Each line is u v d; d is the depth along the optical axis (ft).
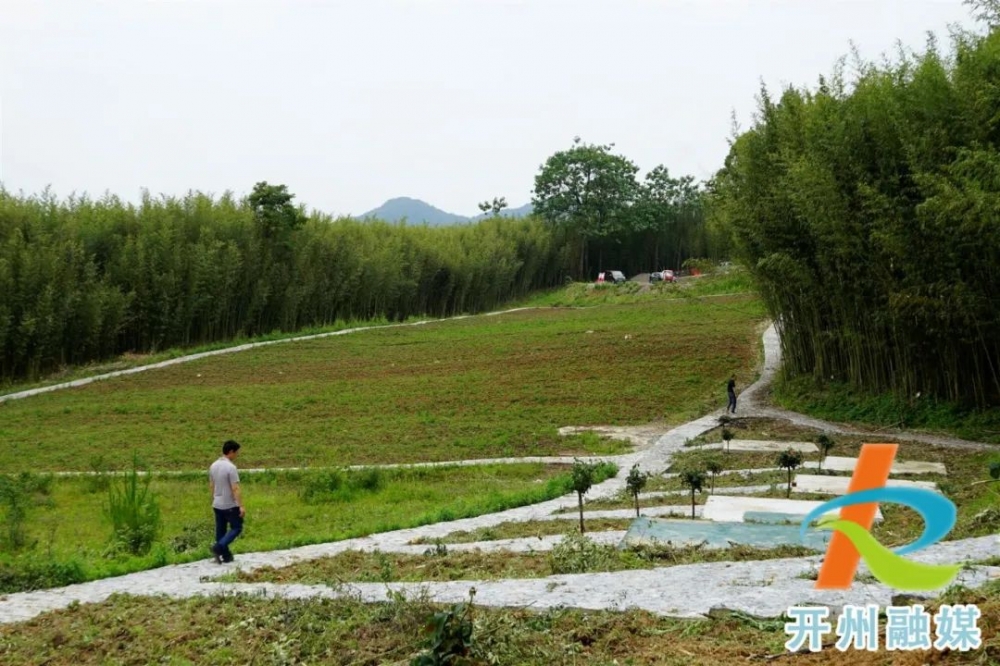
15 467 69.67
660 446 71.82
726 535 39.86
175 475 65.92
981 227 58.44
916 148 65.00
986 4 69.00
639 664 22.97
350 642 26.86
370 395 100.48
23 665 26.78
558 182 273.33
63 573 38.93
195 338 146.51
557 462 68.39
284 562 41.24
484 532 45.24
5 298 116.98
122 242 138.00
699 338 127.95
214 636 28.45
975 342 67.92
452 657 22.22
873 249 70.44
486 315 197.47
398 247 195.00
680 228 291.99
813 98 79.05
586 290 231.09
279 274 161.79
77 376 120.67
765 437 73.05
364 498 59.16
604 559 35.32
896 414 73.46
